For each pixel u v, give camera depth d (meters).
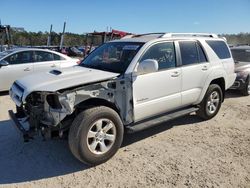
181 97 5.40
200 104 6.11
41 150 4.70
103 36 20.59
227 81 6.61
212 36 6.57
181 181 3.78
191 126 5.97
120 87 4.37
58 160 4.37
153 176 3.91
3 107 7.27
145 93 4.72
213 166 4.20
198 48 5.90
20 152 4.62
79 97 3.98
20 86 4.37
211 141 5.17
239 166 4.21
